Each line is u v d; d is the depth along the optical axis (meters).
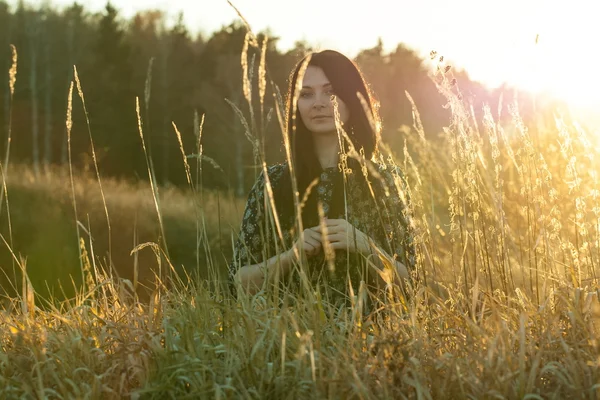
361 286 2.42
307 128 2.99
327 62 2.96
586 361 2.18
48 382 2.25
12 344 2.56
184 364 2.10
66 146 35.16
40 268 8.03
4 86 38.59
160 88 36.06
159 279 2.79
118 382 2.16
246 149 28.00
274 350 2.30
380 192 2.87
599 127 3.39
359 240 2.64
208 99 31.95
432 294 2.55
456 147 2.78
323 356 2.12
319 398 1.97
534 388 2.07
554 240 2.91
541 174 2.86
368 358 2.17
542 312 2.45
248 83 2.29
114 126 35.12
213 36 41.09
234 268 2.85
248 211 3.04
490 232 2.74
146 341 2.29
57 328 2.70
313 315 2.24
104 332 2.47
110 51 38.34
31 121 38.53
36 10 40.69
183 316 2.49
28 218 10.48
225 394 2.05
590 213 2.89
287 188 2.99
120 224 10.95
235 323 2.35
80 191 12.80
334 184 2.92
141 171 34.66
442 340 2.38
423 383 2.02
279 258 2.41
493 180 2.80
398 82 32.66
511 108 2.92
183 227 11.09
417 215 3.01
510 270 2.67
